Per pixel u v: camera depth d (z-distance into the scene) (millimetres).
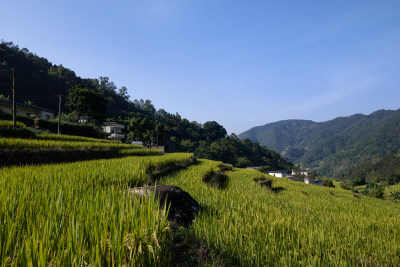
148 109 198750
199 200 7883
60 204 3693
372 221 13203
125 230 2818
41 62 129125
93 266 2205
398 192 92188
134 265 2588
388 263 6336
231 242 4410
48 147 18141
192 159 35656
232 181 24156
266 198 14414
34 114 53094
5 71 88062
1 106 45531
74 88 69062
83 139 32719
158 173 15570
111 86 164500
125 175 9320
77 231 2631
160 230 3186
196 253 4074
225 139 184125
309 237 5219
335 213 16078
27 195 4180
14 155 14750
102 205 3738
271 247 4434
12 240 2564
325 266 4344
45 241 2367
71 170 9336
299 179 145875
